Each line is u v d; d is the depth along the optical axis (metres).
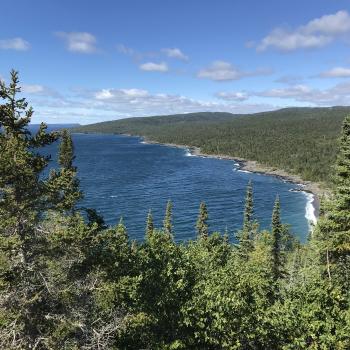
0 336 14.70
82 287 16.34
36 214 15.66
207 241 40.97
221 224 113.31
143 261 23.77
